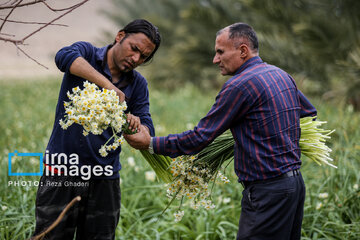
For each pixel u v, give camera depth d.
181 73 20.16
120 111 3.34
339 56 11.95
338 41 12.07
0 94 16.20
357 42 11.69
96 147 3.68
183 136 3.59
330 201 5.24
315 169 6.40
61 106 3.70
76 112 3.25
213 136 3.50
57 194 3.67
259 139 3.44
